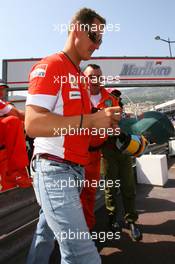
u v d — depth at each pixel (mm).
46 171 1560
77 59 1715
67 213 1510
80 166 1659
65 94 1547
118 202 4680
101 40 1724
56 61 1542
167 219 3824
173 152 9633
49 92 1445
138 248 3004
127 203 3270
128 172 3244
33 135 1415
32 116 1396
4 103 2906
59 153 1555
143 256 2826
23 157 2674
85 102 1699
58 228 1534
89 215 3082
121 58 23984
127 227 3594
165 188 5496
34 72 1495
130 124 1736
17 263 2590
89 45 1669
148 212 4156
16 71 23156
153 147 8273
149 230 3488
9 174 2654
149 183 5789
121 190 3283
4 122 2609
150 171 5758
